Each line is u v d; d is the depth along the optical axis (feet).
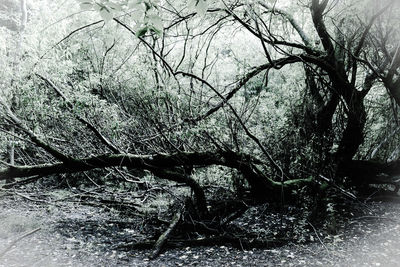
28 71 32.24
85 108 32.27
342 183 39.22
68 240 29.94
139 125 33.40
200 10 11.64
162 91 29.55
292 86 43.09
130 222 35.01
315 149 36.73
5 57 32.94
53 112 33.81
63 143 37.86
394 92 37.27
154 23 11.84
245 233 31.04
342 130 39.99
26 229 32.42
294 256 25.98
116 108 34.06
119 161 31.30
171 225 29.99
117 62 35.19
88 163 31.53
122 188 46.80
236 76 36.68
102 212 39.83
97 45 37.17
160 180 44.57
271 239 28.81
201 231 31.12
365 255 25.79
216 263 25.13
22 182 35.63
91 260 25.75
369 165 39.32
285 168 36.91
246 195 34.30
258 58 48.19
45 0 40.96
